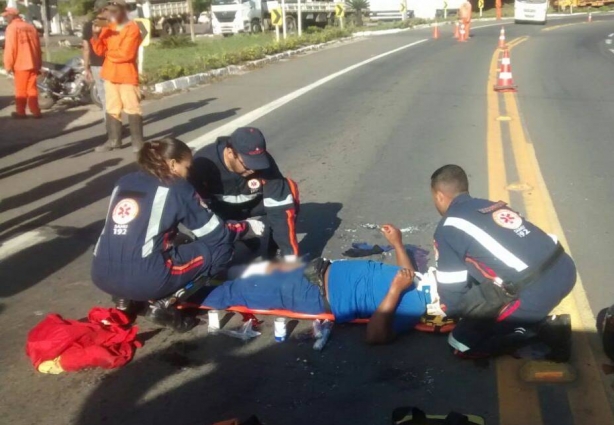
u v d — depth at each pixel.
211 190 5.34
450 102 13.45
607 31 33.25
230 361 4.34
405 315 4.55
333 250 6.03
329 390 4.05
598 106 12.98
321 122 11.58
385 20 45.00
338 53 23.14
